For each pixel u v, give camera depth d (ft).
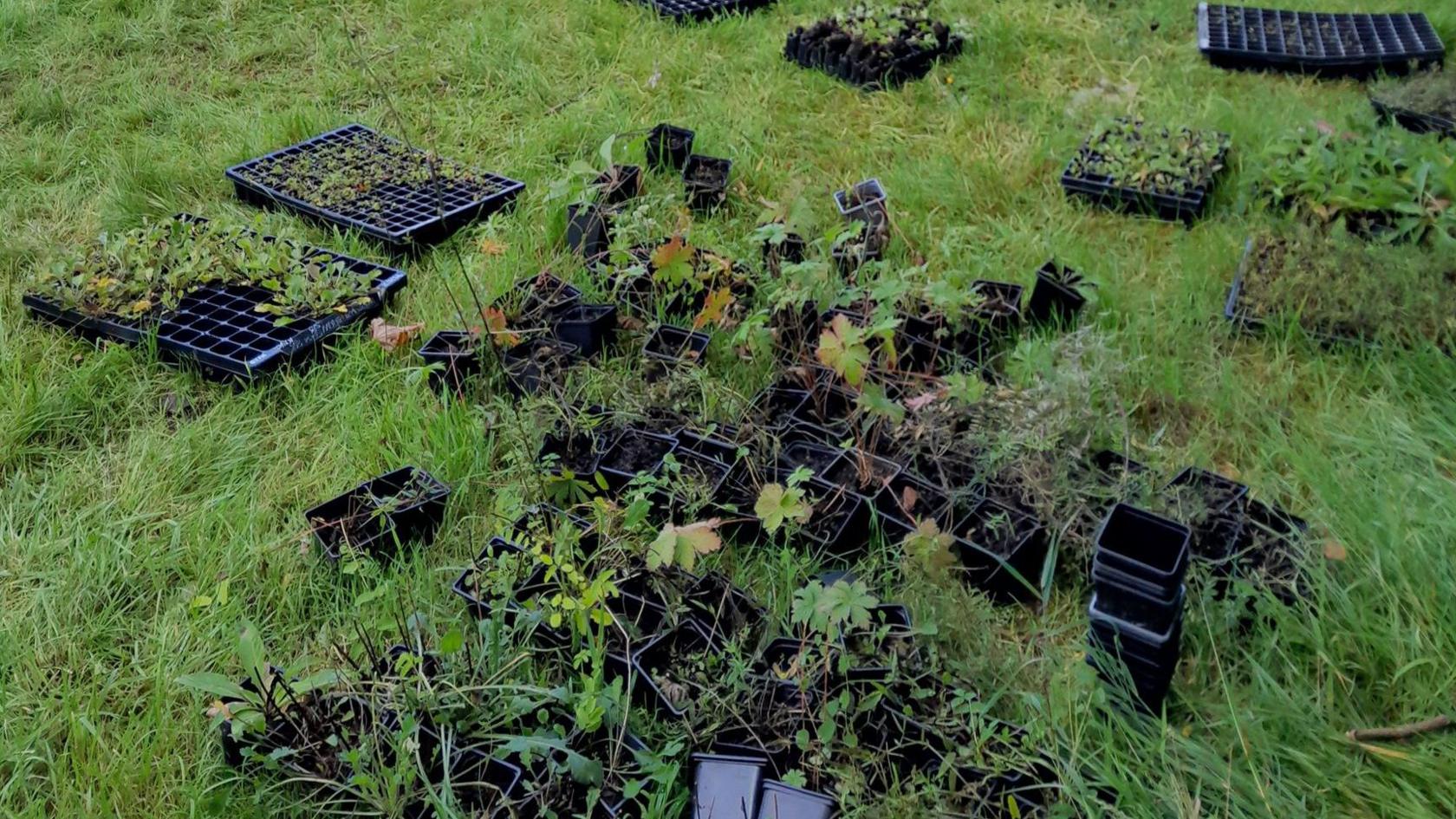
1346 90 8.57
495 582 4.34
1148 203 7.04
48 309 6.05
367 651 4.11
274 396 5.62
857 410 5.15
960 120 8.01
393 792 3.54
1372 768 3.82
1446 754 3.79
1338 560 4.44
